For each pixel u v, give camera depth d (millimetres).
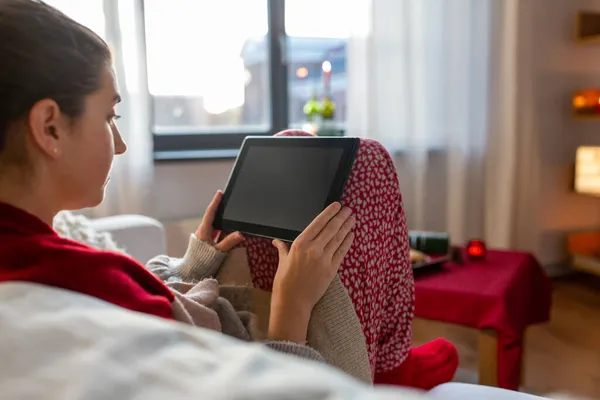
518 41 2705
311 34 2611
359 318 818
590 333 2230
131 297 535
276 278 774
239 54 2590
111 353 352
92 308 422
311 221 802
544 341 2156
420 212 2633
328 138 841
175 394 320
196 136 2500
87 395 318
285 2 2574
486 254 1896
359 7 2414
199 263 943
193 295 774
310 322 774
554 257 3012
